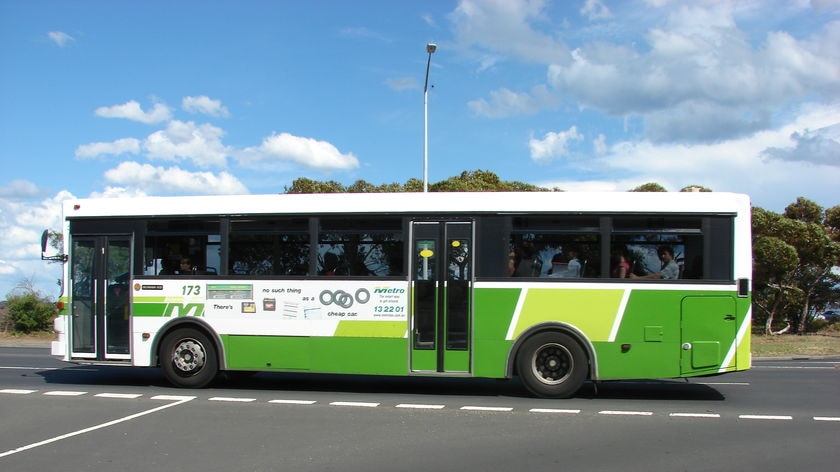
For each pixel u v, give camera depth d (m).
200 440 7.28
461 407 9.12
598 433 7.62
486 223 9.91
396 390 10.61
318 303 10.20
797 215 29.20
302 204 10.35
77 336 10.98
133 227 10.87
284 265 10.37
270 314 10.33
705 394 10.38
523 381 9.74
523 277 9.78
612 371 9.59
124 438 7.38
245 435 7.50
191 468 6.21
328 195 10.32
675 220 9.66
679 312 9.55
